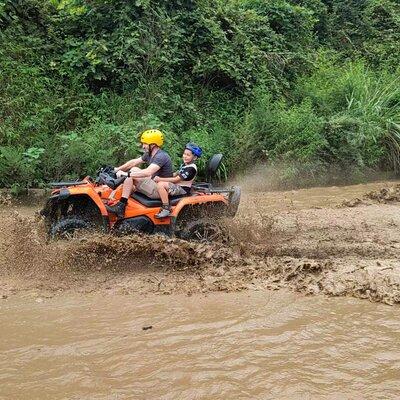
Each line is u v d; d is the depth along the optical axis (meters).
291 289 5.70
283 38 16.48
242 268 6.29
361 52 19.64
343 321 4.90
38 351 4.28
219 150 12.45
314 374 3.94
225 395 3.65
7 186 10.52
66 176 10.81
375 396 3.66
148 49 13.01
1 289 5.62
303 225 8.55
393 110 15.24
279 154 13.15
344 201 10.66
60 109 12.12
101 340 4.48
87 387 3.75
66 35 13.61
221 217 7.34
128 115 12.34
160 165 7.14
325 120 14.25
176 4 14.25
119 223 6.83
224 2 15.60
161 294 5.56
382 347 4.38
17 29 12.97
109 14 13.35
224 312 5.09
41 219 6.91
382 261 6.47
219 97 14.40
